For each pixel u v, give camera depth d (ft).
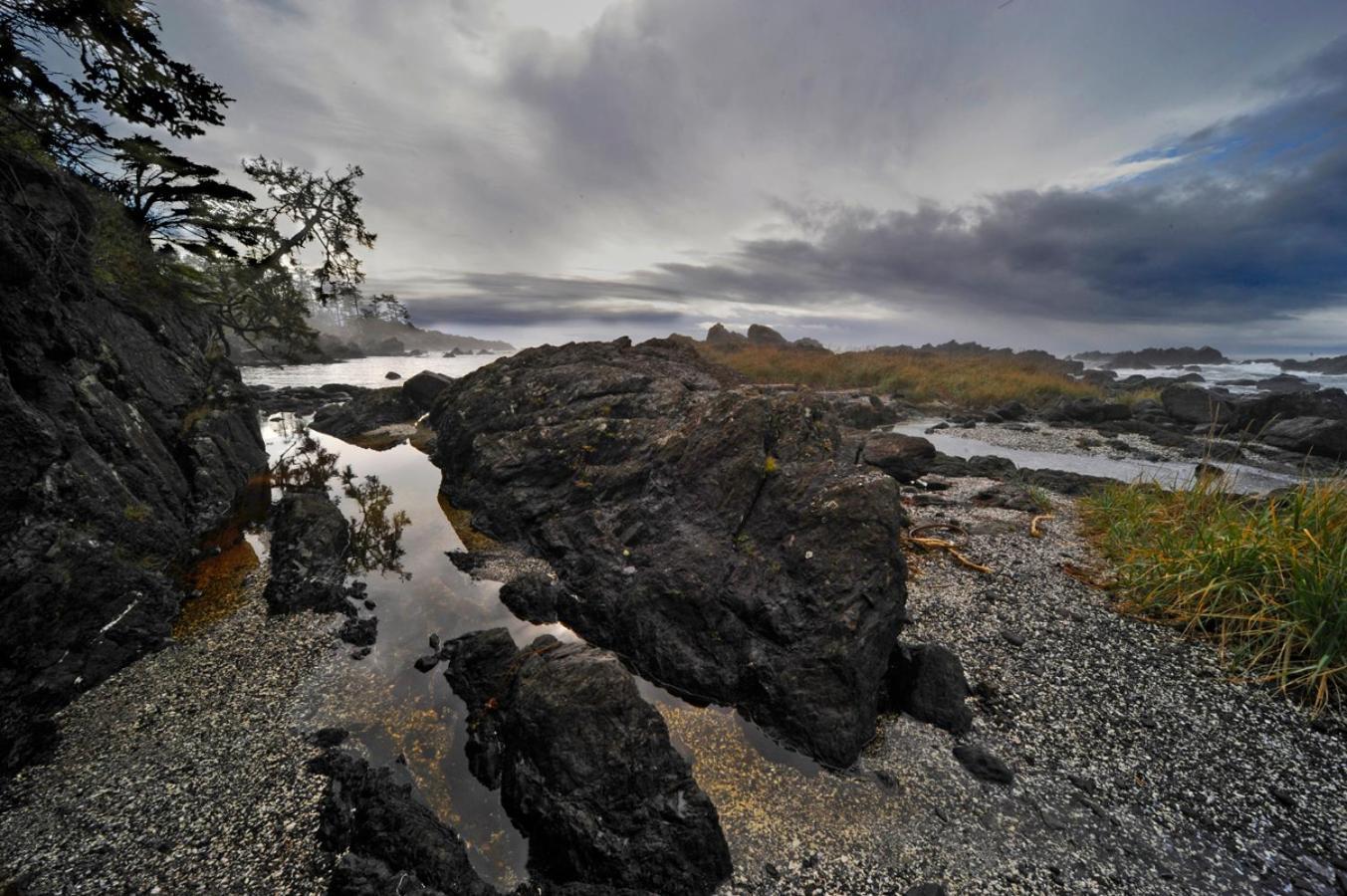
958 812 12.88
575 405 38.60
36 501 17.53
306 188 58.65
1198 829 12.29
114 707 16.48
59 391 21.42
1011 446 62.54
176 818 12.45
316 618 21.53
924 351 176.96
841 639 15.93
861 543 17.90
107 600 18.63
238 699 16.87
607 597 20.98
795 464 23.30
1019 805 13.01
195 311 46.03
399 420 68.28
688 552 21.08
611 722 12.75
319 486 40.65
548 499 31.12
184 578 24.66
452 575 25.72
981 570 24.52
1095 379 137.39
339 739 15.12
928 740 15.28
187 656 19.10
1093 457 56.95
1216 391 106.93
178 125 38.99
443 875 10.52
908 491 38.86
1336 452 54.85
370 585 24.66
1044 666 18.07
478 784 13.80
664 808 11.75
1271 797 13.07
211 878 11.01
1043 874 11.25
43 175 26.53
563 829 11.57
